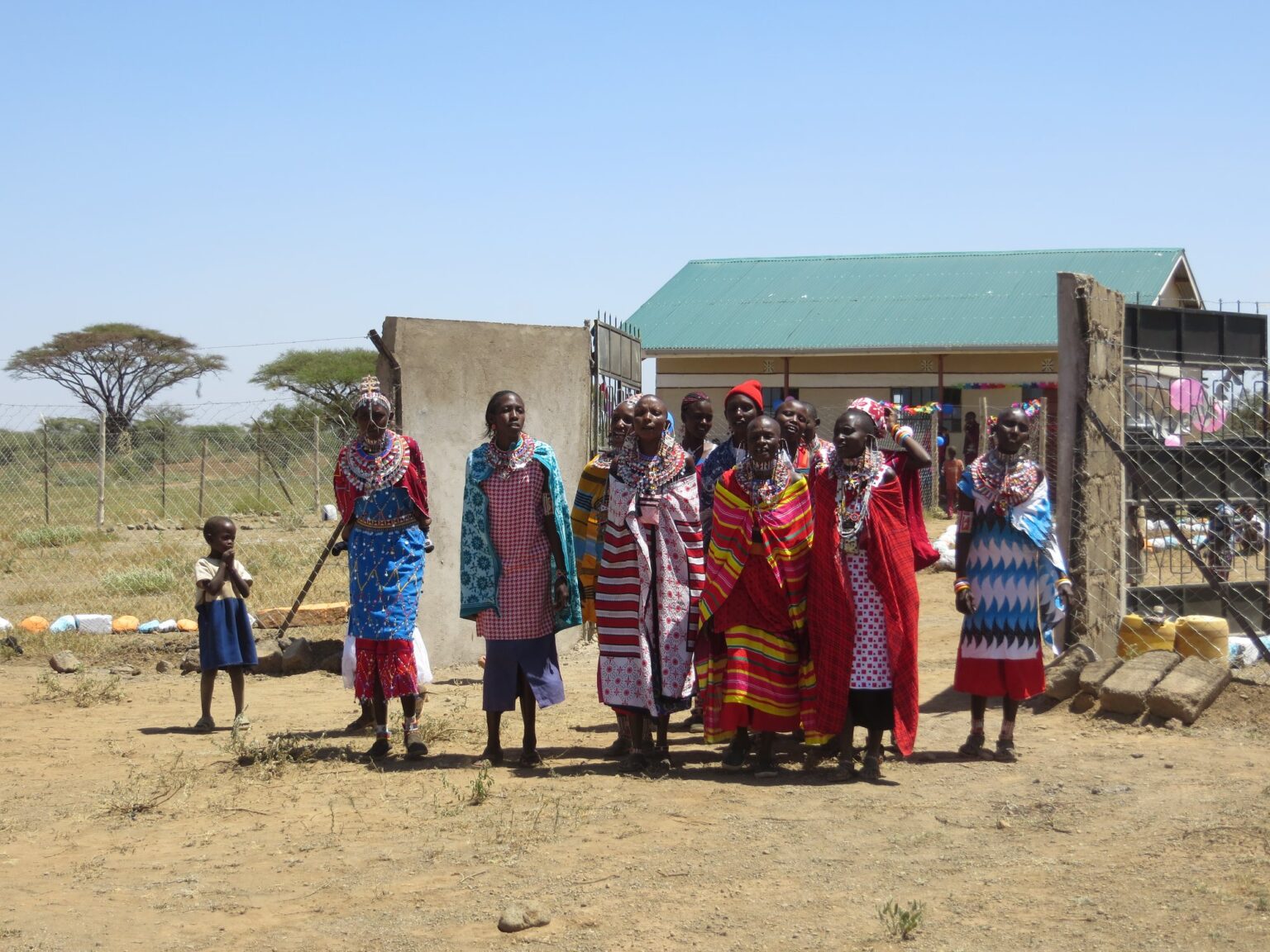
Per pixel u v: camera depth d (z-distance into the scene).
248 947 4.78
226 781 7.24
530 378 11.79
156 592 17.45
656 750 7.60
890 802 6.54
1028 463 7.39
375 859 5.78
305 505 29.36
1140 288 35.44
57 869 5.75
